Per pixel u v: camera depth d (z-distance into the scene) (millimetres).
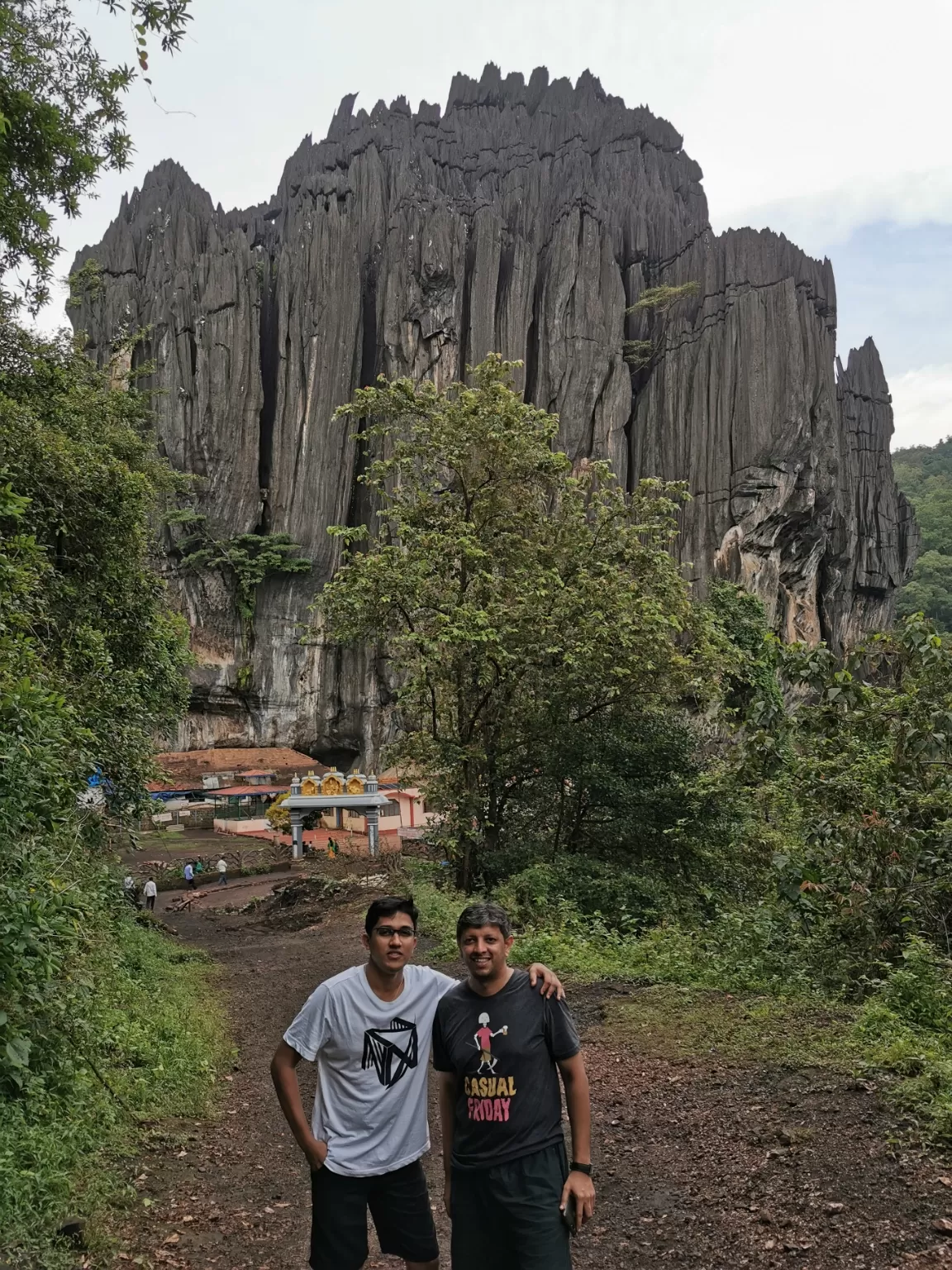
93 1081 5691
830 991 7676
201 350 56125
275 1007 9695
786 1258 3666
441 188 72188
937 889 7969
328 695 53688
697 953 9508
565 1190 2758
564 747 16891
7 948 5016
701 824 16297
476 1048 2816
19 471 11789
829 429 57594
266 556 52781
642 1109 5477
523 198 68750
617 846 16938
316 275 58531
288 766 48312
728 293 59656
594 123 79188
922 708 8594
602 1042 6855
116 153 11555
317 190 65812
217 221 69125
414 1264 3035
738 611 47531
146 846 32812
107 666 12141
